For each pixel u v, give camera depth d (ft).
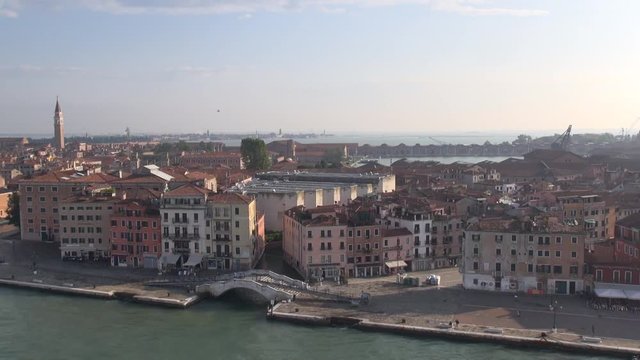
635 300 429.38
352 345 384.06
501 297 458.91
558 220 499.10
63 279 525.75
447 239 561.84
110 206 589.32
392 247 538.47
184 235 548.72
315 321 421.18
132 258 564.30
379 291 478.18
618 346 361.92
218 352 376.27
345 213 546.26
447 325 399.24
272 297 467.93
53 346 388.16
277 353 373.40
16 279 527.40
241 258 542.16
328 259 519.19
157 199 594.65
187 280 504.84
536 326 397.19
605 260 477.77
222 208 541.75
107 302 476.95
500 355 364.79
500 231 472.85
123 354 374.43
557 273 464.24
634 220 486.79
